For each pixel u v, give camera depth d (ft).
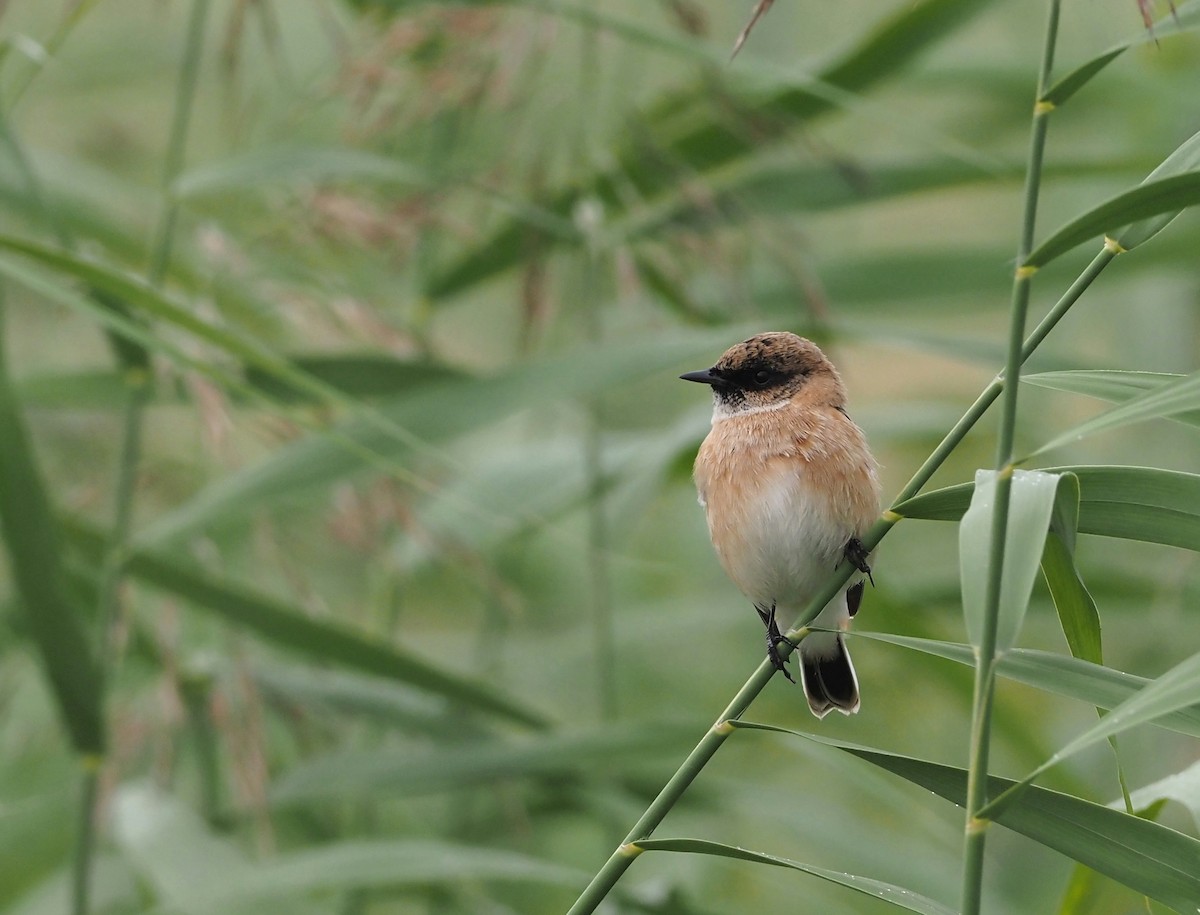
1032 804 15.67
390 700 33.50
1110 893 21.97
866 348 54.70
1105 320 48.39
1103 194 46.98
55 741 37.76
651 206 36.09
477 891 35.58
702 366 49.52
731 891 44.04
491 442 45.65
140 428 30.78
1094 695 15.20
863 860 34.65
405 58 31.81
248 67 43.83
